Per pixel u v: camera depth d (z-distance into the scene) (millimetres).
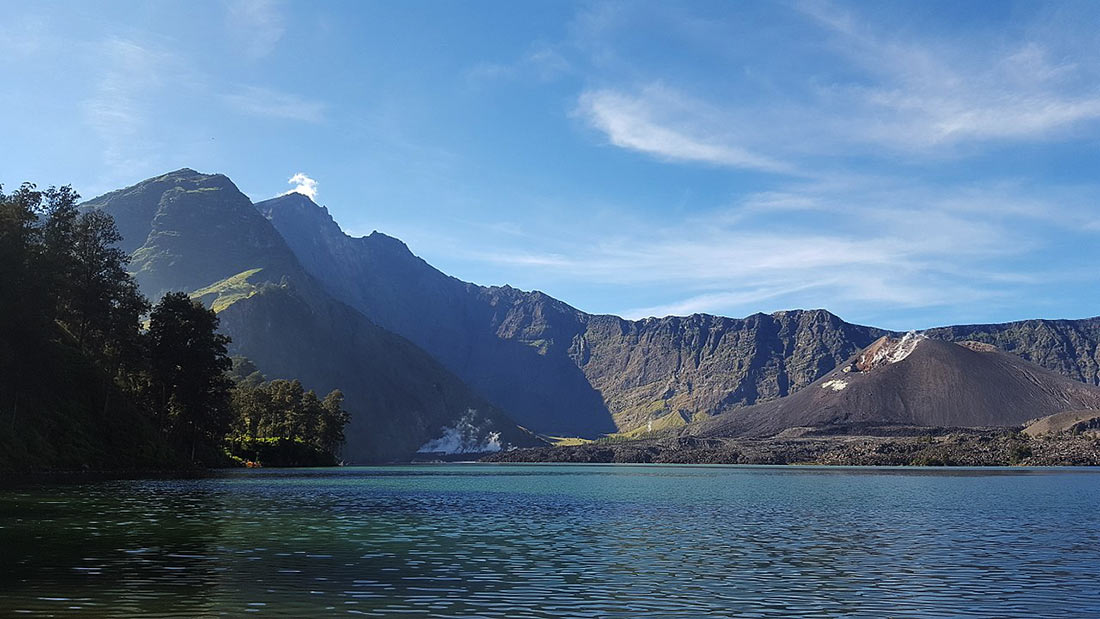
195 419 190875
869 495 126000
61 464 134625
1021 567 46188
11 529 55875
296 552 47500
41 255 141250
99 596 33562
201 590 35219
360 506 85188
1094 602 36000
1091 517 82125
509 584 38406
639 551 51594
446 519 72250
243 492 102188
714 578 41281
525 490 132250
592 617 31844
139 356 173875
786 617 32469
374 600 34000
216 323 193250
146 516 66312
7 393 133500
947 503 105562
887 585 39844
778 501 108188
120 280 174625
